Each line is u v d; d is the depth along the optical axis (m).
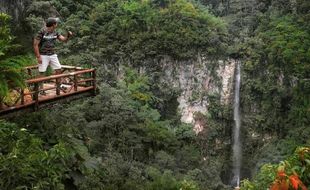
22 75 7.57
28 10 27.97
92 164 8.84
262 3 38.88
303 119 31.34
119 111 26.47
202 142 34.19
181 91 35.03
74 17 33.69
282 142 30.84
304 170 4.18
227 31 37.56
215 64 35.44
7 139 6.26
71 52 31.77
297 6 36.56
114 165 19.69
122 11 35.06
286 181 3.68
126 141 24.75
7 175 5.13
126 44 33.69
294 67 32.72
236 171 34.44
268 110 33.69
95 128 23.47
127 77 33.16
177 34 34.28
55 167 6.00
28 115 8.52
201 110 35.16
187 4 37.53
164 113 34.34
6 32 7.40
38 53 8.66
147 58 34.19
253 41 35.12
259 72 34.69
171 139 28.95
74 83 9.31
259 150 33.62
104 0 37.03
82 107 24.77
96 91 10.05
